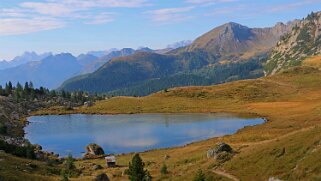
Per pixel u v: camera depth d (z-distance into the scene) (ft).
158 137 423.64
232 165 184.24
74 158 340.80
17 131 497.46
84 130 500.33
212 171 185.98
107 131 483.51
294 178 143.02
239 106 647.15
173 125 505.66
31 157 288.51
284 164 159.33
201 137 407.23
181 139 403.95
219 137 375.25
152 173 231.50
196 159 248.52
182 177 194.29
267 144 196.44
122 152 358.84
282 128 359.46
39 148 365.61
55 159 315.37
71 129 514.27
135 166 182.19
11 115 648.38
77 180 218.79
